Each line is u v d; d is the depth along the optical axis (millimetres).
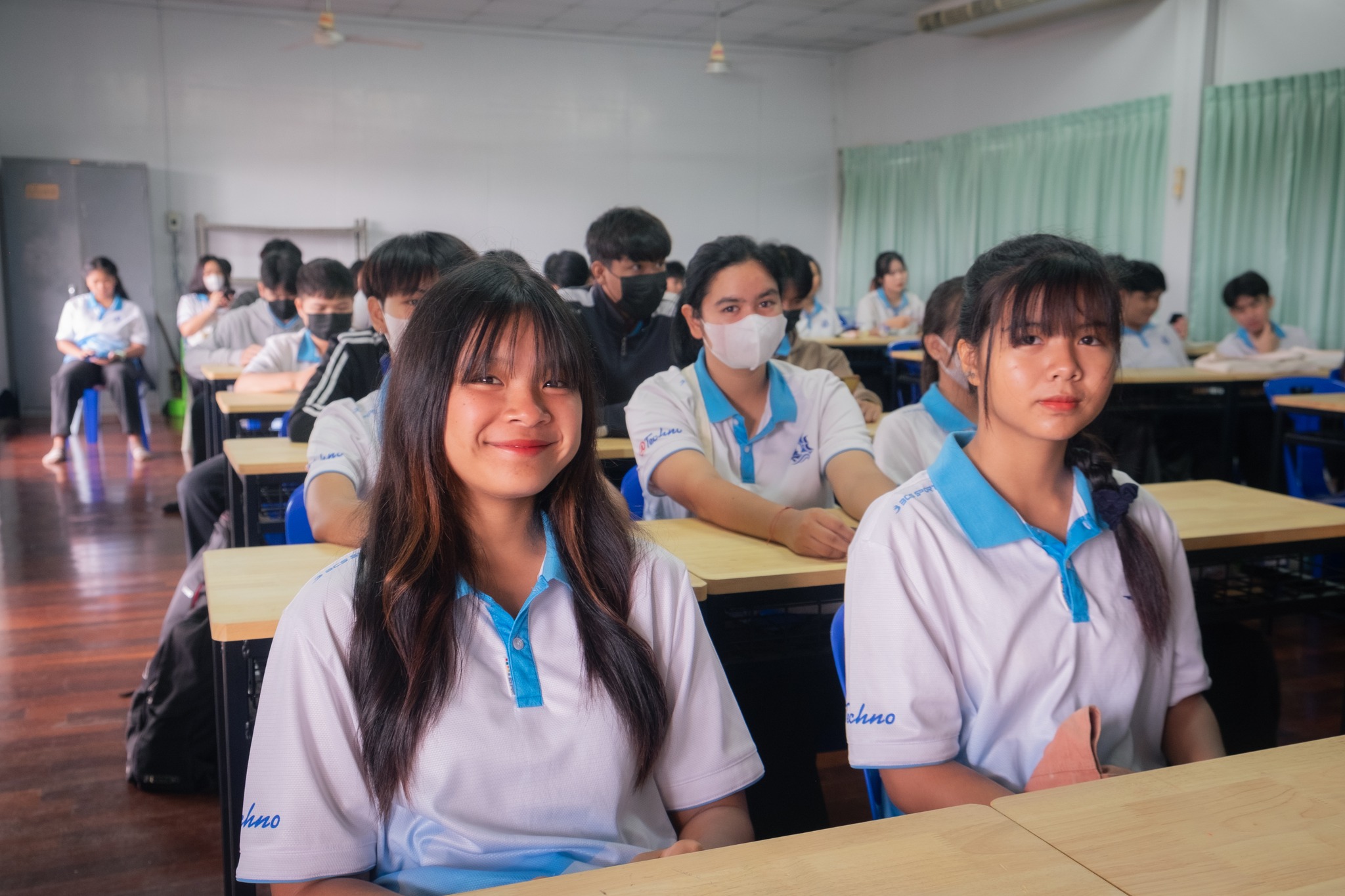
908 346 6531
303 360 4426
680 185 10539
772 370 2115
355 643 939
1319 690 2863
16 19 8312
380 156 9461
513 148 9891
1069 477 1241
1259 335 5801
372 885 912
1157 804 811
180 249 8930
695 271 2014
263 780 927
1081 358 1132
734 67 10547
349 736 941
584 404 982
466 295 943
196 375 5242
